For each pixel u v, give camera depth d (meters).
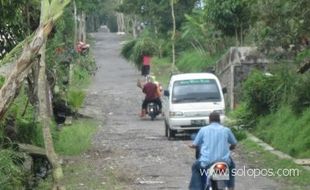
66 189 15.41
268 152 22.05
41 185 14.68
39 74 13.68
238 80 34.56
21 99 18.94
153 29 69.50
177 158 20.77
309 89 24.20
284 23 19.20
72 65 43.34
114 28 129.38
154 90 34.19
